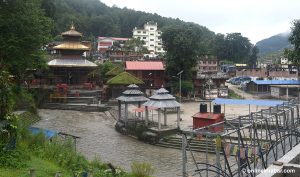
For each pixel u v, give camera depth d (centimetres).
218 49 17450
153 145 4378
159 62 9544
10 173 1766
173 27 8894
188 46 8575
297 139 2691
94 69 9506
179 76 8750
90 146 4288
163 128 4650
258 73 12306
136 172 2631
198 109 7106
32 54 4803
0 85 2189
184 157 1886
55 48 9175
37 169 1912
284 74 11406
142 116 6081
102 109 7381
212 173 2891
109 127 5609
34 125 5531
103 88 8519
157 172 3180
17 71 5088
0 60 4125
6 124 2156
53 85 8525
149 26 19462
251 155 2139
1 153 1945
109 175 2333
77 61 9231
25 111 5734
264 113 2750
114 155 3862
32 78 8425
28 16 4447
